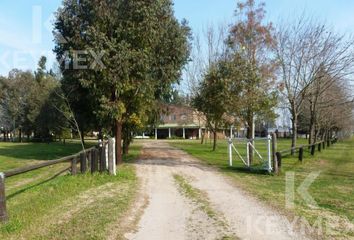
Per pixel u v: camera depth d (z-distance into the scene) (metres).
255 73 23.42
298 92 29.75
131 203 10.13
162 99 26.72
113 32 21.00
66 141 67.38
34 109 65.50
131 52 20.27
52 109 58.94
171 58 23.19
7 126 76.69
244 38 27.94
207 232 7.55
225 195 11.58
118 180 14.30
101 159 15.53
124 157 26.78
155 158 26.22
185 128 90.44
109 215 8.60
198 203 10.34
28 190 11.76
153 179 15.07
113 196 11.05
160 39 22.06
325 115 43.88
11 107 74.94
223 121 24.41
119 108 21.05
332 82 30.41
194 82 41.22
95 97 21.50
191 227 7.92
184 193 11.90
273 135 17.20
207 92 23.67
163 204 10.17
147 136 89.44
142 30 20.59
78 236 7.02
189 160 24.77
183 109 62.19
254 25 27.98
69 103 25.92
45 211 8.77
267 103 23.78
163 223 8.21
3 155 34.12
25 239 6.76
